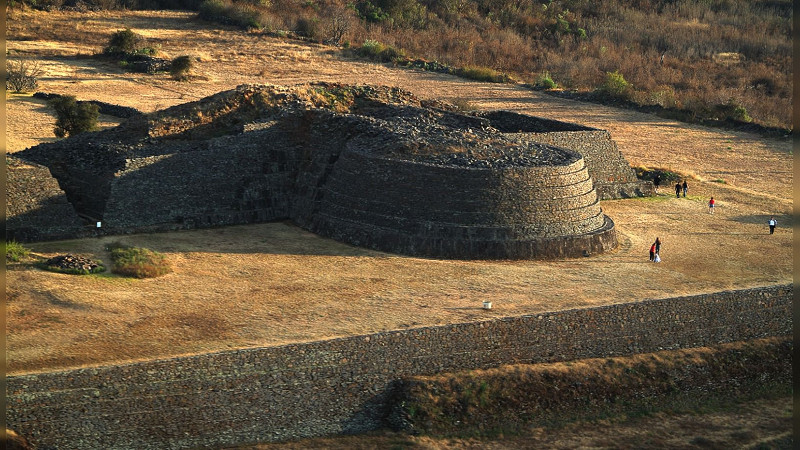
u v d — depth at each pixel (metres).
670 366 49.16
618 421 45.34
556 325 47.66
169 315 45.69
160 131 65.25
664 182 82.06
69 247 55.59
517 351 46.91
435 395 43.91
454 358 45.44
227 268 53.75
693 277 55.00
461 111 81.06
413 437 42.34
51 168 62.41
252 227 62.97
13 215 56.22
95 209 60.75
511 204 57.97
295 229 62.78
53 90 108.06
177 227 61.00
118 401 39.06
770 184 85.81
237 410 41.16
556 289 51.81
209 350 41.28
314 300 48.72
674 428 45.16
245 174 64.31
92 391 38.62
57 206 57.81
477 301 49.28
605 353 49.22
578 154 63.84
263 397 41.56
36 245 55.66
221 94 68.25
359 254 57.44
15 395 37.31
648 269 56.38
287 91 71.44
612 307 48.94
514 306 48.59
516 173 58.41
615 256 59.06
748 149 102.75
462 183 57.78
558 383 46.22
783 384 50.34
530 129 80.19
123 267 51.53
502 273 54.47
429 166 58.38
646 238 63.59
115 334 42.97
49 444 38.00
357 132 64.44
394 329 44.56
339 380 42.94
